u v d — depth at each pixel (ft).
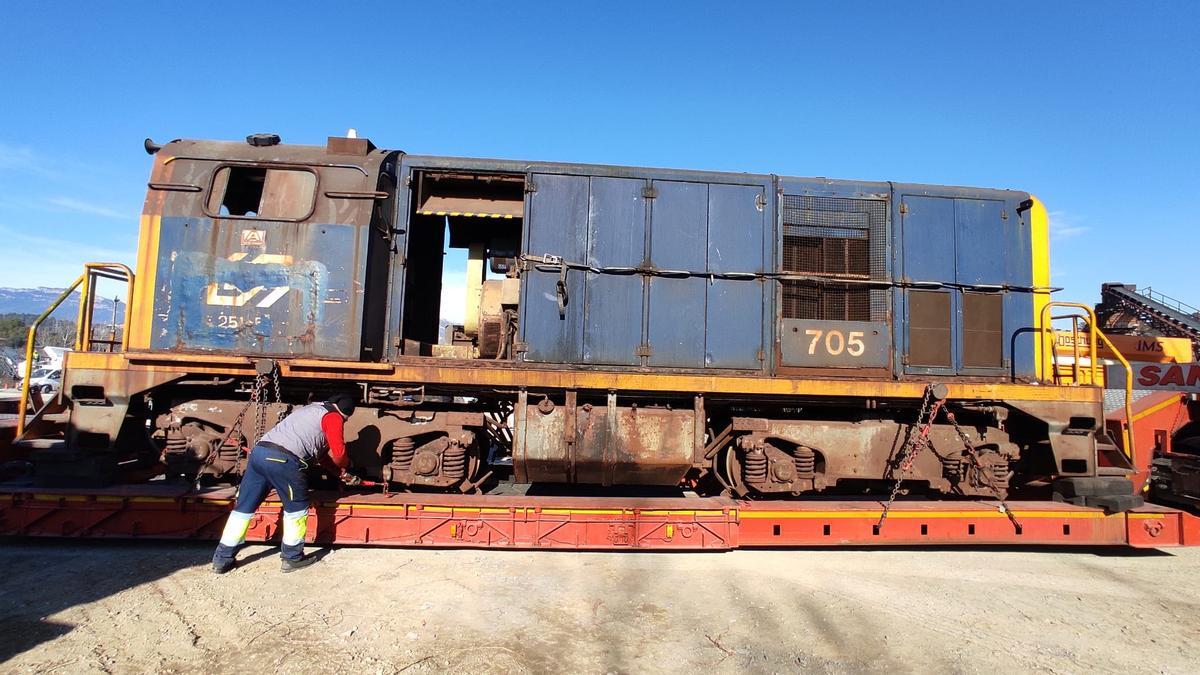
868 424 19.34
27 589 14.67
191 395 19.08
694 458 18.49
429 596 14.73
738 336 19.86
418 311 23.26
